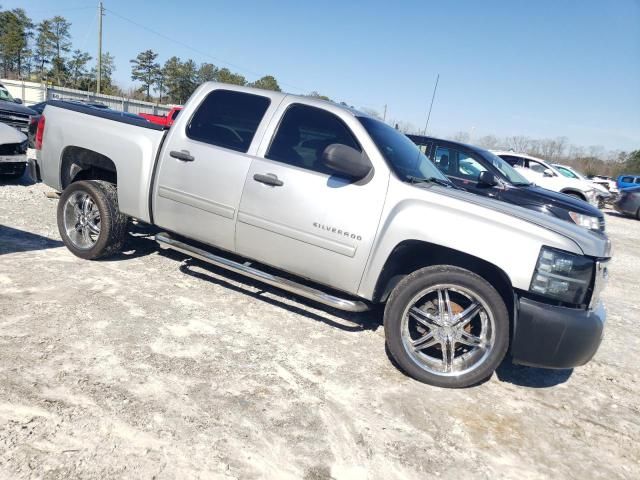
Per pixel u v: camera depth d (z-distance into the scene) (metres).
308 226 3.82
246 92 4.36
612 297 7.00
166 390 2.96
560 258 3.23
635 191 19.45
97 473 2.24
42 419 2.54
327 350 3.83
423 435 2.92
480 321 3.53
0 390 2.71
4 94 17.02
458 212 3.49
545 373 4.04
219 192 4.17
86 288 4.27
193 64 71.44
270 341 3.83
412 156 4.34
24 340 3.27
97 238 4.85
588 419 3.40
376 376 3.53
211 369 3.28
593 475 2.79
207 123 4.40
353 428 2.88
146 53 75.56
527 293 3.28
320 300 3.80
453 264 3.70
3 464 2.21
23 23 72.12
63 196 4.98
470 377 3.43
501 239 3.32
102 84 66.31
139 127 4.66
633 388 4.00
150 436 2.54
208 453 2.49
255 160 4.07
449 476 2.60
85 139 4.85
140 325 3.74
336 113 3.99
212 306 4.30
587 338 3.24
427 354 3.74
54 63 70.31
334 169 3.70
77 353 3.22
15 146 8.30
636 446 3.14
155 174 4.50
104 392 2.84
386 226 3.61
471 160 8.40
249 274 4.12
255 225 4.04
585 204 8.50
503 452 2.88
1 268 4.45
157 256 5.42
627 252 11.23
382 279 3.71
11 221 6.07
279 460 2.52
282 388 3.19
